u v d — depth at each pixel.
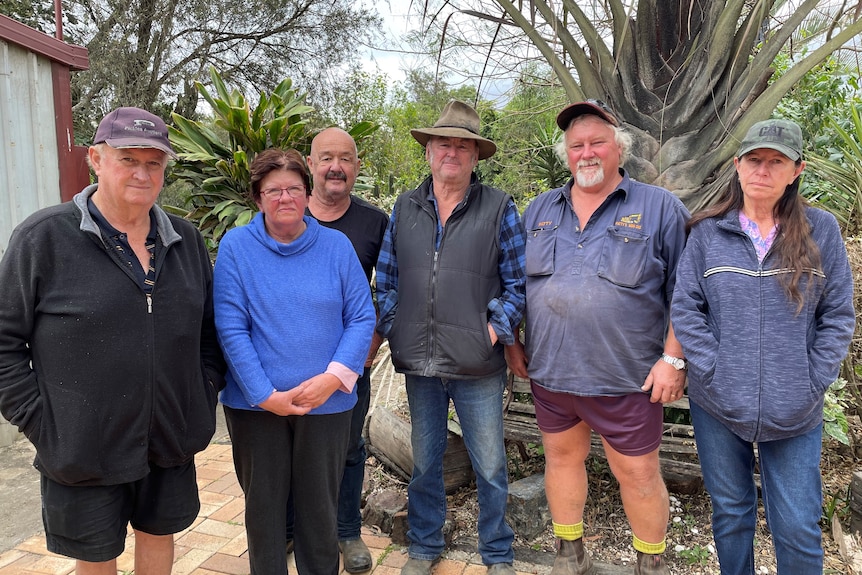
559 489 2.27
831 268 1.80
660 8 2.77
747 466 1.95
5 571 2.41
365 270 2.47
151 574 1.90
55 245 1.59
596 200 2.15
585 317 2.03
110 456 1.64
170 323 1.71
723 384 1.82
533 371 2.19
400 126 12.98
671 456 2.72
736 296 1.82
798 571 1.83
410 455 2.97
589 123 2.08
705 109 2.69
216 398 1.93
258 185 1.94
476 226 2.20
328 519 2.03
